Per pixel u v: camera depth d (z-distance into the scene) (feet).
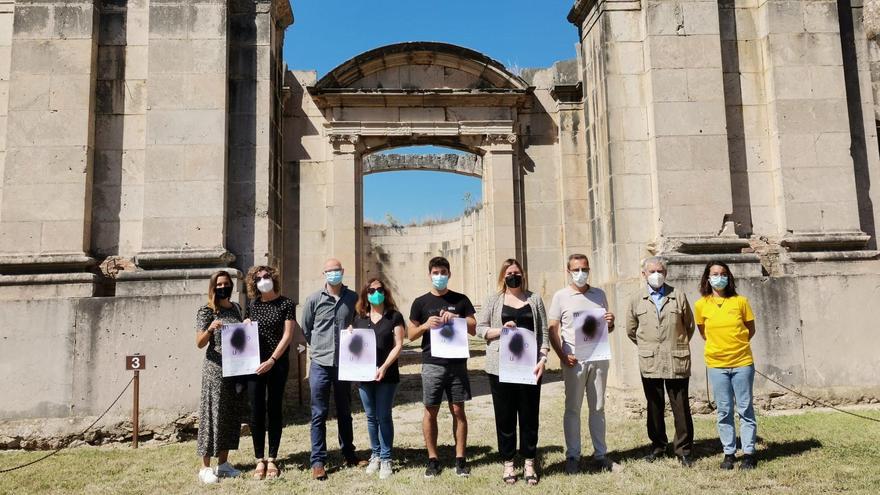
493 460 20.76
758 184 30.78
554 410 29.63
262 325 20.12
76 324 26.02
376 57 45.88
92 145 28.94
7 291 26.73
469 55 46.24
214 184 28.68
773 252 29.81
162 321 26.21
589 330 19.11
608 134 31.17
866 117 32.81
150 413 25.63
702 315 20.22
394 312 20.36
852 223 29.86
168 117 28.91
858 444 21.42
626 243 30.30
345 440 20.56
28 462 22.31
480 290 87.97
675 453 20.24
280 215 35.86
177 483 18.98
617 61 31.58
